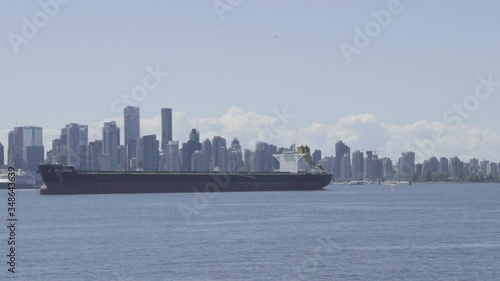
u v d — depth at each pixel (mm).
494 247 115875
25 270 96562
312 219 178000
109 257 107188
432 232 141875
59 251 114562
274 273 92688
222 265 99062
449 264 98250
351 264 99062
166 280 88875
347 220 174250
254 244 121875
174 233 142000
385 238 130250
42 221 178250
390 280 87688
